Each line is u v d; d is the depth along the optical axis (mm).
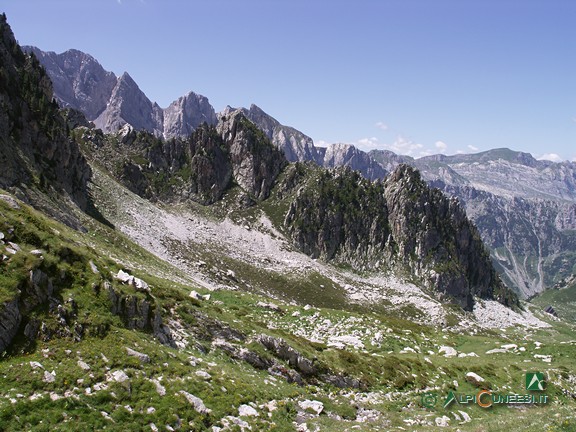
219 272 136125
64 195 101438
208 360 31750
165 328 32250
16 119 106125
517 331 186000
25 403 18406
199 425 21891
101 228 95188
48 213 80375
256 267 165000
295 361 39531
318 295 160000
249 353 36594
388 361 48594
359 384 41469
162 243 138875
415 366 50031
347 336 60188
